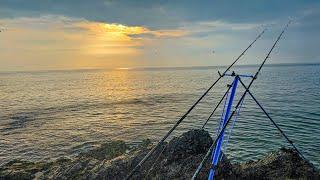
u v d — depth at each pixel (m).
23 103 81.25
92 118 55.88
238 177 11.39
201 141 13.06
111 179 12.39
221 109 61.03
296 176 11.55
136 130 44.59
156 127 46.12
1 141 39.16
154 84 158.38
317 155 28.17
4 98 95.69
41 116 58.38
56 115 59.59
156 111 62.69
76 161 14.90
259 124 42.91
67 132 44.12
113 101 83.94
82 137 41.00
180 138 13.13
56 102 83.31
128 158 13.14
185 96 90.75
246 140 34.53
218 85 133.12
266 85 116.19
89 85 166.12
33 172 17.19
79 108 70.25
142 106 71.75
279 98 72.75
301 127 39.94
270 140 34.25
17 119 55.03
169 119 52.19
